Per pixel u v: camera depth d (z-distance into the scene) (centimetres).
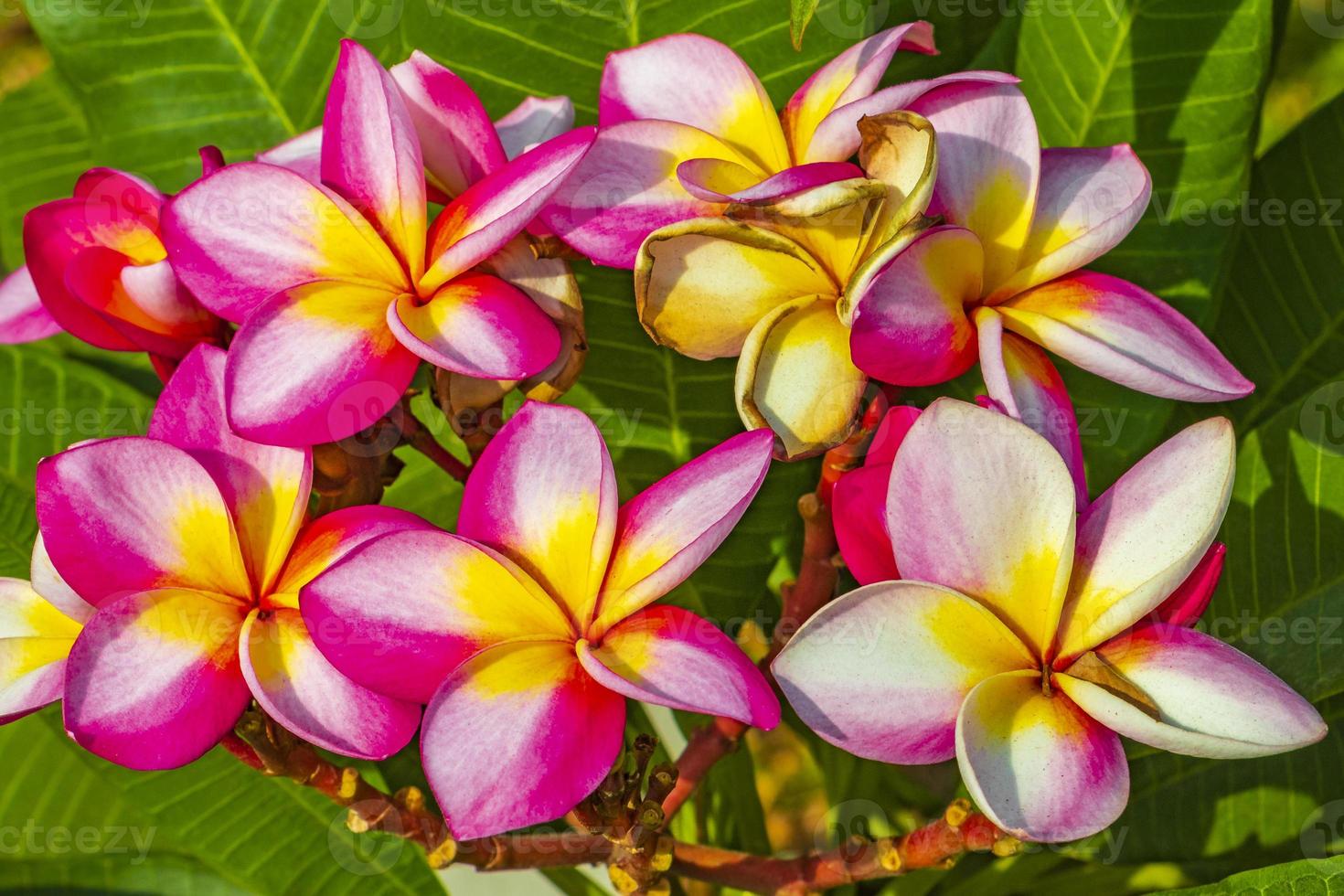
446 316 54
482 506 53
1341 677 62
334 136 55
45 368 69
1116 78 65
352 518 54
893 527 52
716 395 65
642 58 57
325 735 52
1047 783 51
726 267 54
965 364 54
